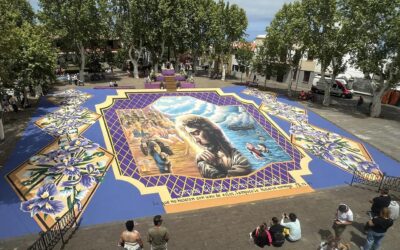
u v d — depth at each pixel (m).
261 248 10.22
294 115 26.75
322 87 40.06
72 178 15.46
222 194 15.91
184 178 16.91
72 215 12.83
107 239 10.70
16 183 14.62
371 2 26.08
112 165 17.00
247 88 32.84
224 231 11.31
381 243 10.20
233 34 42.69
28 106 23.67
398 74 26.97
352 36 28.02
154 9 37.47
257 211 13.06
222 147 20.20
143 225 11.88
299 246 10.33
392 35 25.66
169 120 22.56
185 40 42.22
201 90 28.58
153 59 42.31
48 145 17.94
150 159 18.09
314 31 30.80
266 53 36.72
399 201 13.93
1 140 18.02
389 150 21.58
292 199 14.42
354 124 26.39
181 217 12.61
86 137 19.17
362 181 17.48
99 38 36.72
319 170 18.83
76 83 33.50
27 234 11.75
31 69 22.06
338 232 10.02
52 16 32.31
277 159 19.66
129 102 24.58
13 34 16.42
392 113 31.80
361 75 43.09
